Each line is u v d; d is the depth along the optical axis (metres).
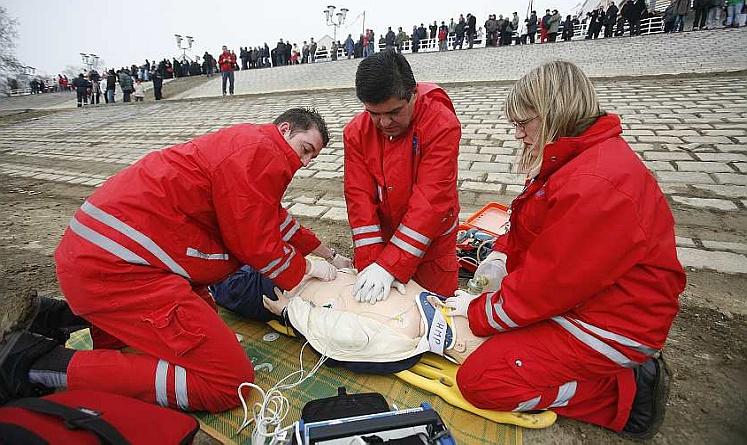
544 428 1.91
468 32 21.61
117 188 1.86
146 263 1.85
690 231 3.84
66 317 2.17
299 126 2.08
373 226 2.55
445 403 2.05
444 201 2.35
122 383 1.83
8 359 1.75
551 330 1.81
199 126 11.18
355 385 2.17
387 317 2.23
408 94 2.09
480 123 7.93
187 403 1.91
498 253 2.72
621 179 1.50
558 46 17.34
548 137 1.69
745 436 1.86
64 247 1.83
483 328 1.99
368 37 23.19
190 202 1.93
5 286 3.29
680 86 9.28
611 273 1.57
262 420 1.73
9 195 6.27
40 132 12.91
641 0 17.00
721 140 6.06
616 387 1.84
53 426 1.35
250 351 2.44
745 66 10.29
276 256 2.12
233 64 16.34
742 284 3.03
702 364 2.28
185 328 1.86
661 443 1.84
